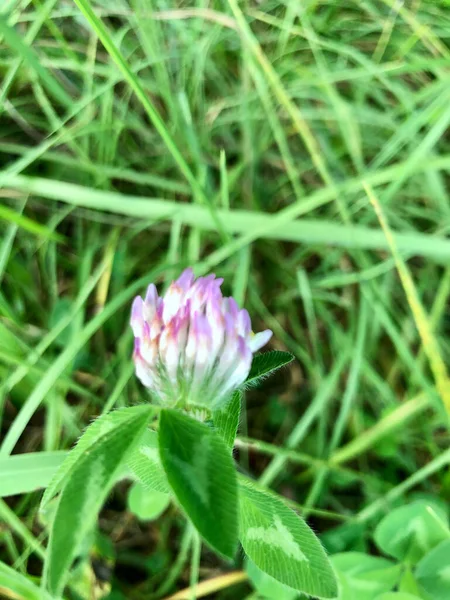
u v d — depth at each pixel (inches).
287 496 7.5
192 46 8.5
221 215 7.7
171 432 3.4
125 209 7.6
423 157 8.4
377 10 9.4
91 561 6.7
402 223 8.9
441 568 5.4
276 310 8.8
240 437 6.7
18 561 6.0
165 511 7.2
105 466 3.2
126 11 8.1
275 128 8.4
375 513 6.8
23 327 7.5
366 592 5.5
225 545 3.0
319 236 7.8
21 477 5.3
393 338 7.3
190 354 4.0
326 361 8.6
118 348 7.6
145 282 7.1
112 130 8.3
